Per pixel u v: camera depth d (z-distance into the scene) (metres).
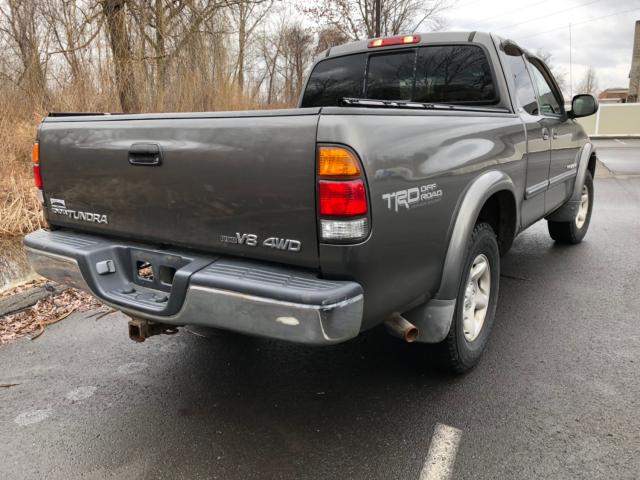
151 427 2.78
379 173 2.18
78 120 2.87
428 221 2.54
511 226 3.68
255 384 3.18
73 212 3.01
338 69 4.55
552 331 3.77
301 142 2.11
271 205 2.23
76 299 4.63
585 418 2.72
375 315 2.35
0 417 2.90
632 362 3.30
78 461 2.52
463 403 2.89
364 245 2.12
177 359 3.53
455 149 2.75
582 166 5.45
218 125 2.32
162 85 10.86
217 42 12.28
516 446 2.52
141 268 2.84
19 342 3.83
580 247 6.03
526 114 3.94
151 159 2.55
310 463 2.46
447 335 2.88
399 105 2.69
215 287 2.23
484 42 3.79
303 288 2.08
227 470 2.43
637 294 4.46
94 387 3.20
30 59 9.48
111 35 9.93
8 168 7.61
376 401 2.94
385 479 2.34
